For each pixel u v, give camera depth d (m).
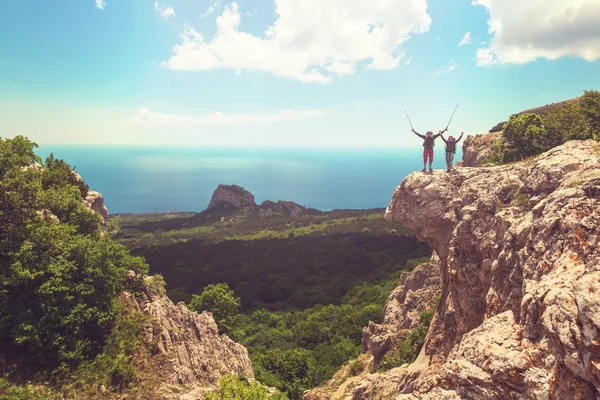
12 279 21.94
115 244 33.62
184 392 23.62
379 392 24.91
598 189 11.35
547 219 12.45
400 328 40.91
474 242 19.06
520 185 18.36
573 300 8.59
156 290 34.50
